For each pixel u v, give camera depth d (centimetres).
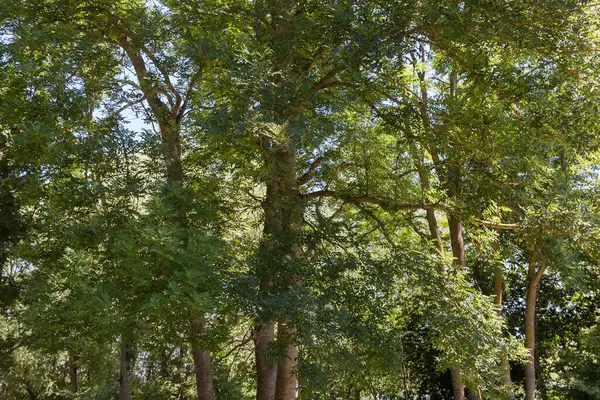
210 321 1041
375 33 1146
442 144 1252
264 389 1361
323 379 1027
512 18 1157
